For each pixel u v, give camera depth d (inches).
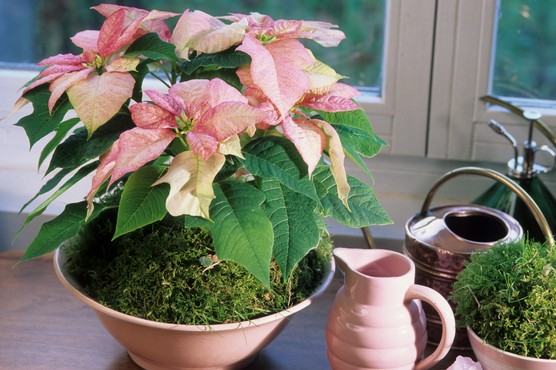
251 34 49.1
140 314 50.5
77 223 50.1
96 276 52.6
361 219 50.2
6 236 71.1
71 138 50.3
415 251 56.1
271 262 51.4
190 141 46.4
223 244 47.1
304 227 48.8
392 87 67.4
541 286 50.1
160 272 50.3
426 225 56.9
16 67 72.0
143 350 52.2
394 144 68.8
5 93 71.5
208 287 50.2
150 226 51.9
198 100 47.6
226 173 50.0
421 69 66.6
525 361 49.6
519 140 67.2
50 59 50.0
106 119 47.6
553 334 49.4
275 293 51.4
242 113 46.4
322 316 60.4
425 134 68.2
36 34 71.2
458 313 52.3
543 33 65.8
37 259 65.8
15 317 59.9
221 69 50.6
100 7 51.8
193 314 49.9
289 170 48.3
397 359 51.2
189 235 50.9
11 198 71.6
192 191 46.4
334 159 49.2
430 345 56.9
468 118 67.2
